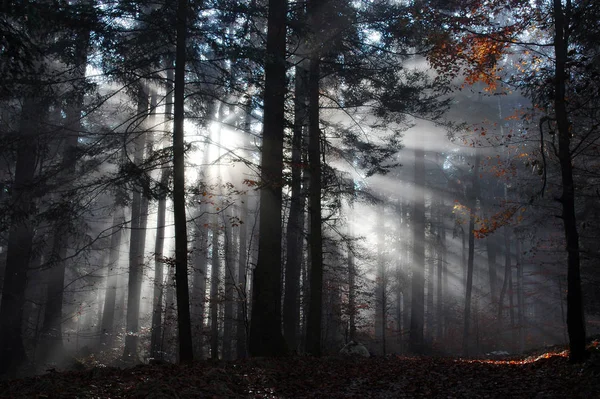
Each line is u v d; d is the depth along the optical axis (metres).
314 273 14.80
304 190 16.45
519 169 19.19
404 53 13.57
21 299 15.47
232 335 23.69
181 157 11.18
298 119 14.88
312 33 12.88
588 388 7.86
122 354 21.72
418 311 24.08
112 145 11.32
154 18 11.16
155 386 6.92
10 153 12.00
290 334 17.53
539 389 8.25
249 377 8.94
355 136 16.02
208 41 11.26
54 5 10.09
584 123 12.86
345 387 9.08
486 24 12.06
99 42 11.01
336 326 23.58
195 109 13.22
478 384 9.09
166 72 19.03
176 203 11.13
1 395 6.64
